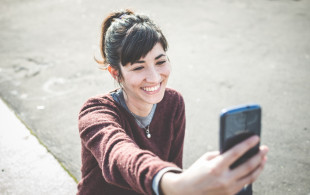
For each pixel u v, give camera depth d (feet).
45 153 8.39
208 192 2.19
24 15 21.70
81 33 18.16
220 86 12.66
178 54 15.52
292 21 19.20
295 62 14.44
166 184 2.39
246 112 2.47
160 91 4.34
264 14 20.49
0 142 8.79
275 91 12.19
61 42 17.03
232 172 2.20
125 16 4.14
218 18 19.97
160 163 2.65
